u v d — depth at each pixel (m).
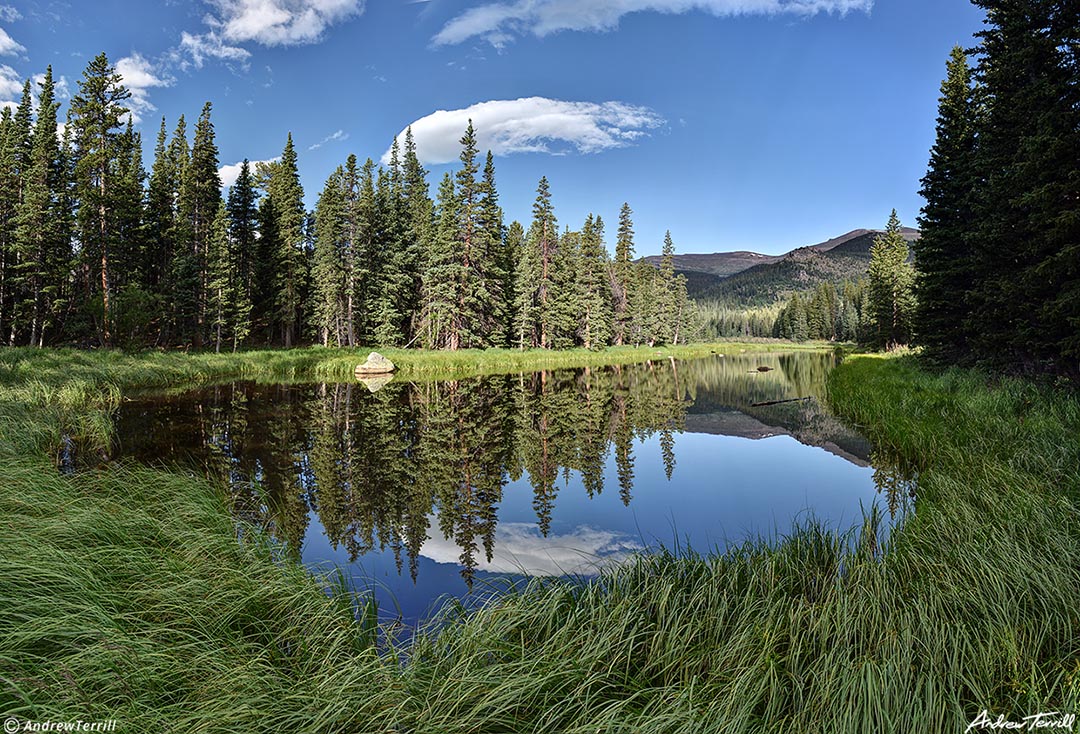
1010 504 6.42
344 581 5.30
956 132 20.91
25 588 3.81
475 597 5.38
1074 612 4.00
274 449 12.46
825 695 3.23
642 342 71.31
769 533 7.54
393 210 48.25
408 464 11.74
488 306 47.12
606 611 4.43
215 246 36.09
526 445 13.93
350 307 43.47
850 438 14.20
